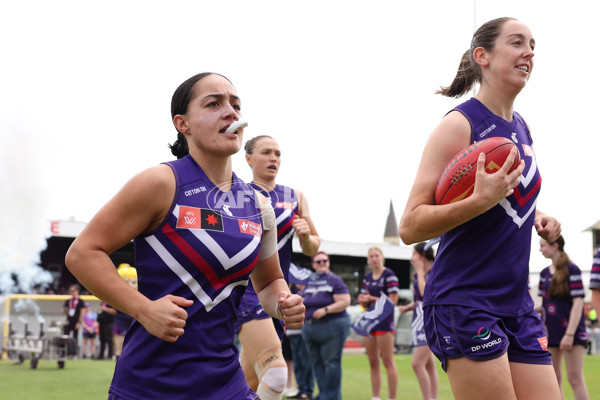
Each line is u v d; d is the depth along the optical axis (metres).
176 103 2.57
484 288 2.89
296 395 8.51
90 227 2.34
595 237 40.47
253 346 4.32
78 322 15.95
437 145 3.00
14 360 15.47
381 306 7.44
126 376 2.35
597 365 15.61
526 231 2.99
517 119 3.20
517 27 3.06
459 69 3.32
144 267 2.41
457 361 2.88
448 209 2.75
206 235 2.39
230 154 2.53
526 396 2.90
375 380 7.60
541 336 2.99
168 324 2.23
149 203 2.35
